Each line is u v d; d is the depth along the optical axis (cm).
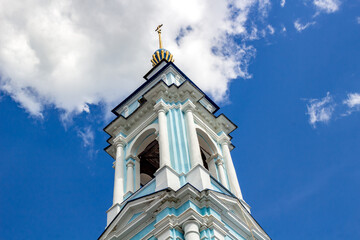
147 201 2578
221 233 2414
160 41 4416
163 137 2973
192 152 2880
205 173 2739
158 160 3459
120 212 2670
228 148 3362
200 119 3384
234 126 3541
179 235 2352
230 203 2680
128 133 3409
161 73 3634
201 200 2512
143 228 2545
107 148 3459
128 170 3134
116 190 3005
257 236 2736
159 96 3269
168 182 2639
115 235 2622
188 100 3256
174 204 2497
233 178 3125
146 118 3338
